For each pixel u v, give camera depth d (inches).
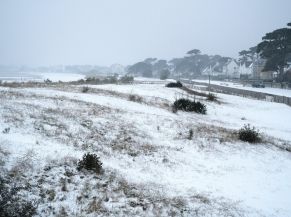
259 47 3358.8
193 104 1016.9
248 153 557.9
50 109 577.3
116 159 420.2
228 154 534.3
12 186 266.8
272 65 3302.2
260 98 1814.7
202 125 731.4
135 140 517.7
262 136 717.9
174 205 306.8
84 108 659.4
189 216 291.0
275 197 374.3
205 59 6879.9
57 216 251.9
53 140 413.7
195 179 402.0
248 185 405.7
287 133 899.4
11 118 452.4
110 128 543.8
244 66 5152.6
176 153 496.1
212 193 358.0
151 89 1448.1
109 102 832.9
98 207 274.4
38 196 268.5
